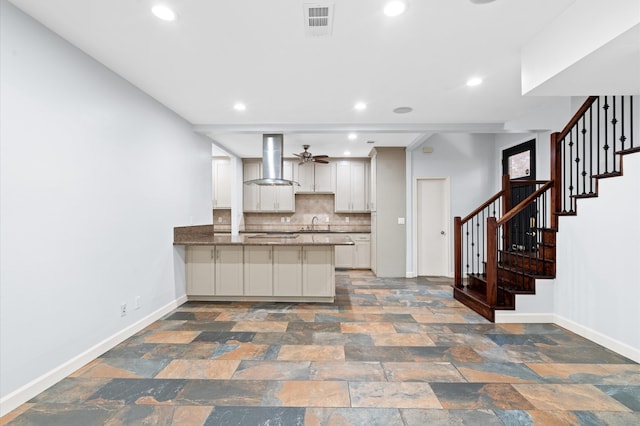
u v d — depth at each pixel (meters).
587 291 2.97
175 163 3.90
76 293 2.38
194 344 2.84
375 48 2.42
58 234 2.22
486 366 2.44
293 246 4.16
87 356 2.47
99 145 2.62
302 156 5.59
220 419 1.81
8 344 1.88
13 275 1.92
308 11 1.97
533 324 3.37
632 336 2.54
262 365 2.46
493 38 2.28
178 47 2.40
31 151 2.03
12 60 1.92
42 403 1.96
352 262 6.88
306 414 1.86
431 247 6.18
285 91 3.24
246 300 4.30
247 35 2.24
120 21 2.07
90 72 2.53
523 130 4.36
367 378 2.26
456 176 6.05
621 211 2.63
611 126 3.84
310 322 3.44
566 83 2.21
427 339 2.97
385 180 6.04
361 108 3.75
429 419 1.81
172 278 3.86
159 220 3.55
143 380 2.23
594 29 1.75
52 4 1.89
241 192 6.92
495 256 3.52
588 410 1.89
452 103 3.59
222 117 4.07
